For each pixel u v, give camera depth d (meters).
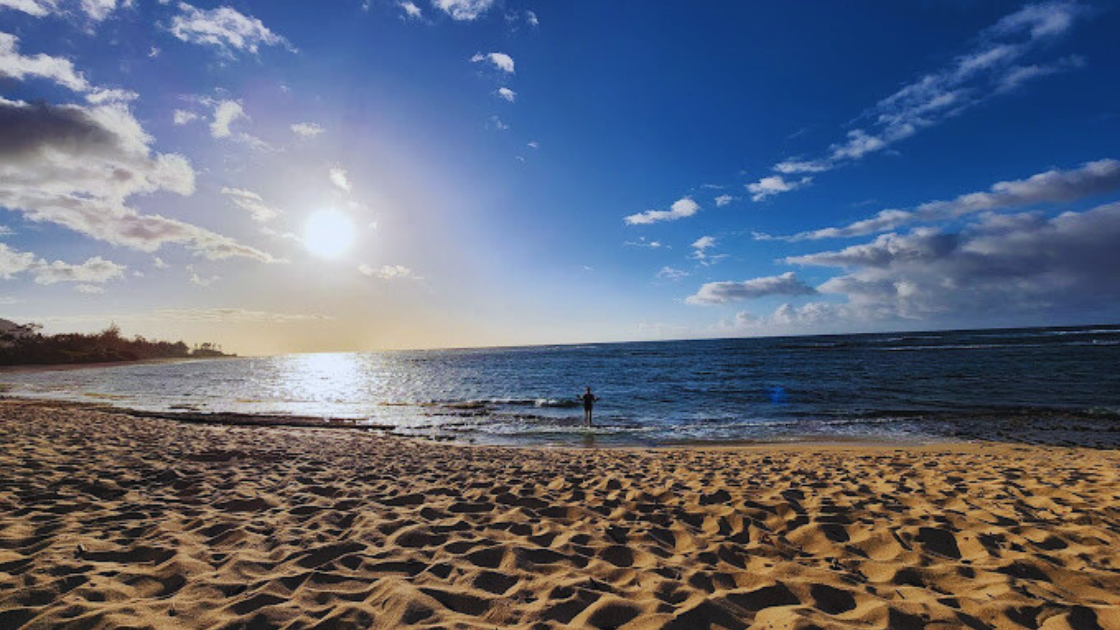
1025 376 27.33
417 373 53.75
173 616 2.27
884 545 3.76
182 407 21.39
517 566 3.12
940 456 9.11
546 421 17.25
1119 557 3.47
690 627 2.33
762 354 62.25
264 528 3.80
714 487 5.78
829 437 13.41
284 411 20.34
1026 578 3.17
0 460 5.86
